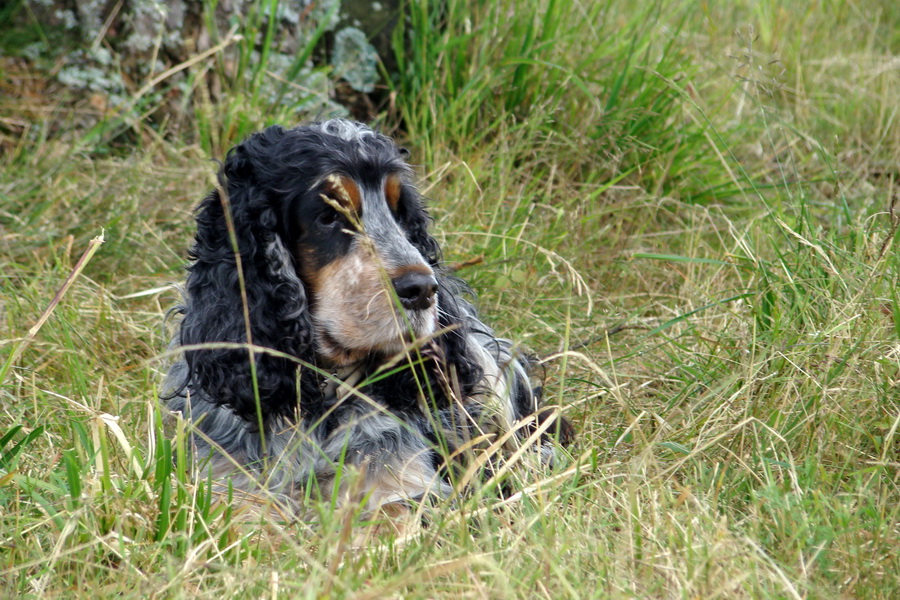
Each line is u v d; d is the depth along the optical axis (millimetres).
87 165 9508
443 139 9844
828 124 11266
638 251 9102
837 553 4883
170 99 10359
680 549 4844
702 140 10023
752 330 6910
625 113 9844
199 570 4719
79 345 7301
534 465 5773
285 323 5719
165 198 9266
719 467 5938
